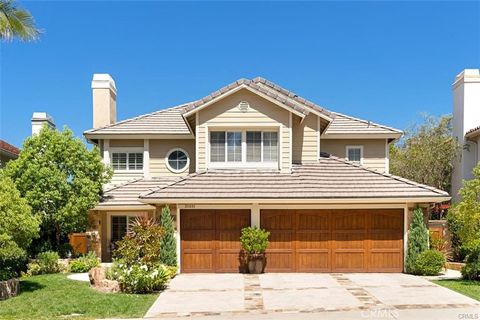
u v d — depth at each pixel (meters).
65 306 12.39
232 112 20.14
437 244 19.47
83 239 23.92
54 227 21.47
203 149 20.03
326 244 18.56
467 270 16.44
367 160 24.83
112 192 22.89
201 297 13.74
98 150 22.27
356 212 18.64
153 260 16.17
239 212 18.64
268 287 15.32
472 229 15.95
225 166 20.11
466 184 16.14
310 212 18.66
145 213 22.97
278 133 20.17
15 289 13.91
